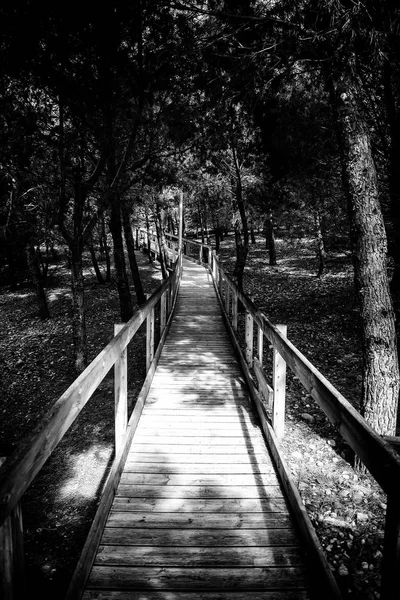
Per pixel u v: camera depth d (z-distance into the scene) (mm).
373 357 4480
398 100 6809
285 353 3619
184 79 6223
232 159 12250
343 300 12992
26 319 16781
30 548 4000
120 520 3078
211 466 3824
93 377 2805
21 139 6625
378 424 4504
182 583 2510
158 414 4973
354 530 3514
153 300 6023
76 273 8383
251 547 2824
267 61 4664
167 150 9359
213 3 4629
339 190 9422
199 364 6996
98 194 8539
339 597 2127
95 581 2516
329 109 7344
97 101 6793
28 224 9406
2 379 9945
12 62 5430
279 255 26734
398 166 7348
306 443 4977
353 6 3441
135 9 4898
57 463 5574
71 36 5410
